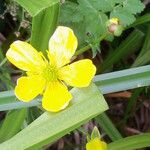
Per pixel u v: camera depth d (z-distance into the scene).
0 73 0.08
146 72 0.07
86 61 0.06
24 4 0.06
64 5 0.08
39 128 0.06
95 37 0.08
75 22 0.08
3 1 0.08
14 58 0.06
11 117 0.07
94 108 0.06
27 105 0.07
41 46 0.07
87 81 0.06
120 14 0.08
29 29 0.08
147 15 0.08
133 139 0.07
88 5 0.08
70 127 0.06
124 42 0.09
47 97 0.06
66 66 0.06
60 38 0.06
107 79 0.07
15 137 0.06
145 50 0.09
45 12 0.06
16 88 0.06
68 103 0.06
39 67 0.06
